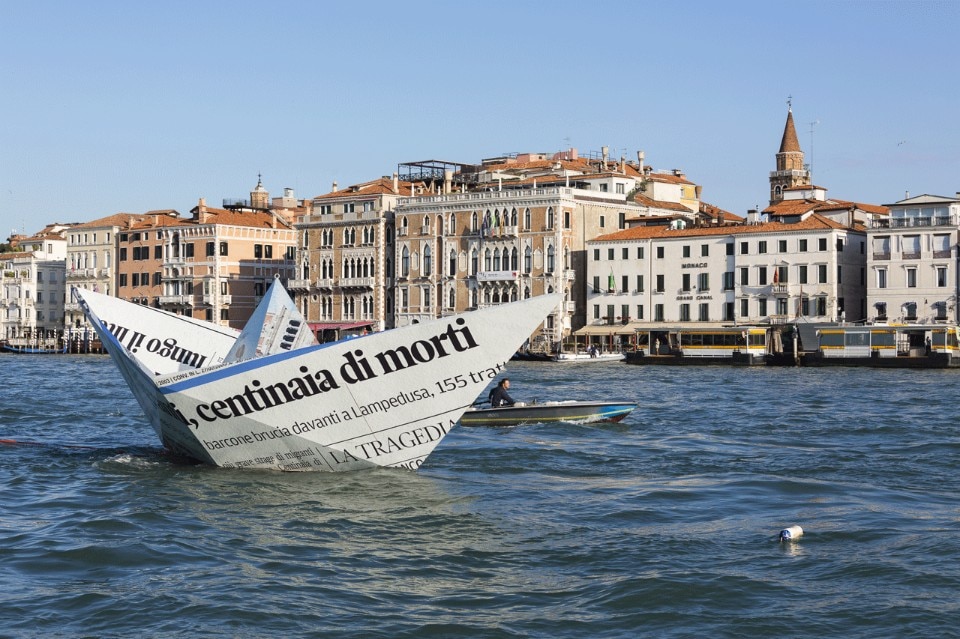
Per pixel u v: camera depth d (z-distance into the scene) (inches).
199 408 1035.3
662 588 711.7
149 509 928.9
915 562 774.5
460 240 4906.5
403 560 781.9
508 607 682.2
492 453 1289.4
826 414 1865.2
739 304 4315.9
